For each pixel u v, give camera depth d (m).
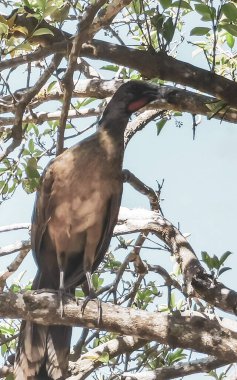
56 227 10.88
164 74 10.66
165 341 8.83
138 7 11.23
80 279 11.24
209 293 10.51
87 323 8.95
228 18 10.05
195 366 10.62
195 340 8.79
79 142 10.82
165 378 10.62
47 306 9.00
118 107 11.00
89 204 10.72
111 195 10.84
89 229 10.86
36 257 11.11
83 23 9.78
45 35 10.44
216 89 10.52
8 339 10.98
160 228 11.66
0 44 9.55
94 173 10.65
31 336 10.09
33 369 10.05
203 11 10.18
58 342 10.09
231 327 9.97
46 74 10.19
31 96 10.10
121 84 11.84
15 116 10.09
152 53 10.68
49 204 10.82
